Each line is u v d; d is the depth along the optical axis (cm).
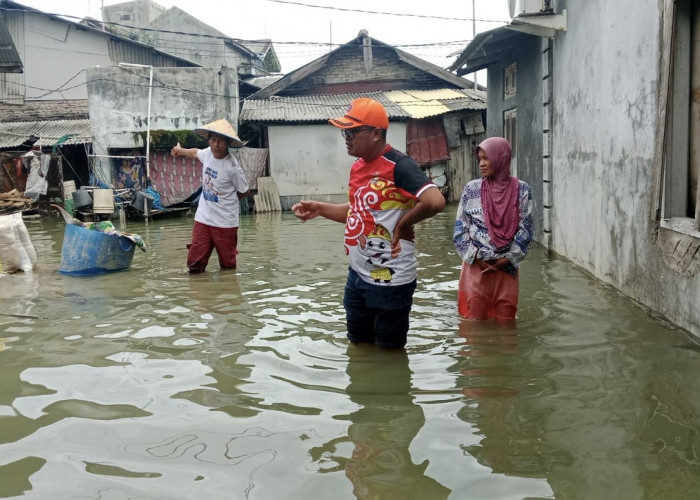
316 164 2041
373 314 410
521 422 296
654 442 272
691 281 432
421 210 368
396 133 2088
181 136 1870
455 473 248
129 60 2342
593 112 666
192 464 257
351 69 2392
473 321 487
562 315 501
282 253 875
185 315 505
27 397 332
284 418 303
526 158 1011
